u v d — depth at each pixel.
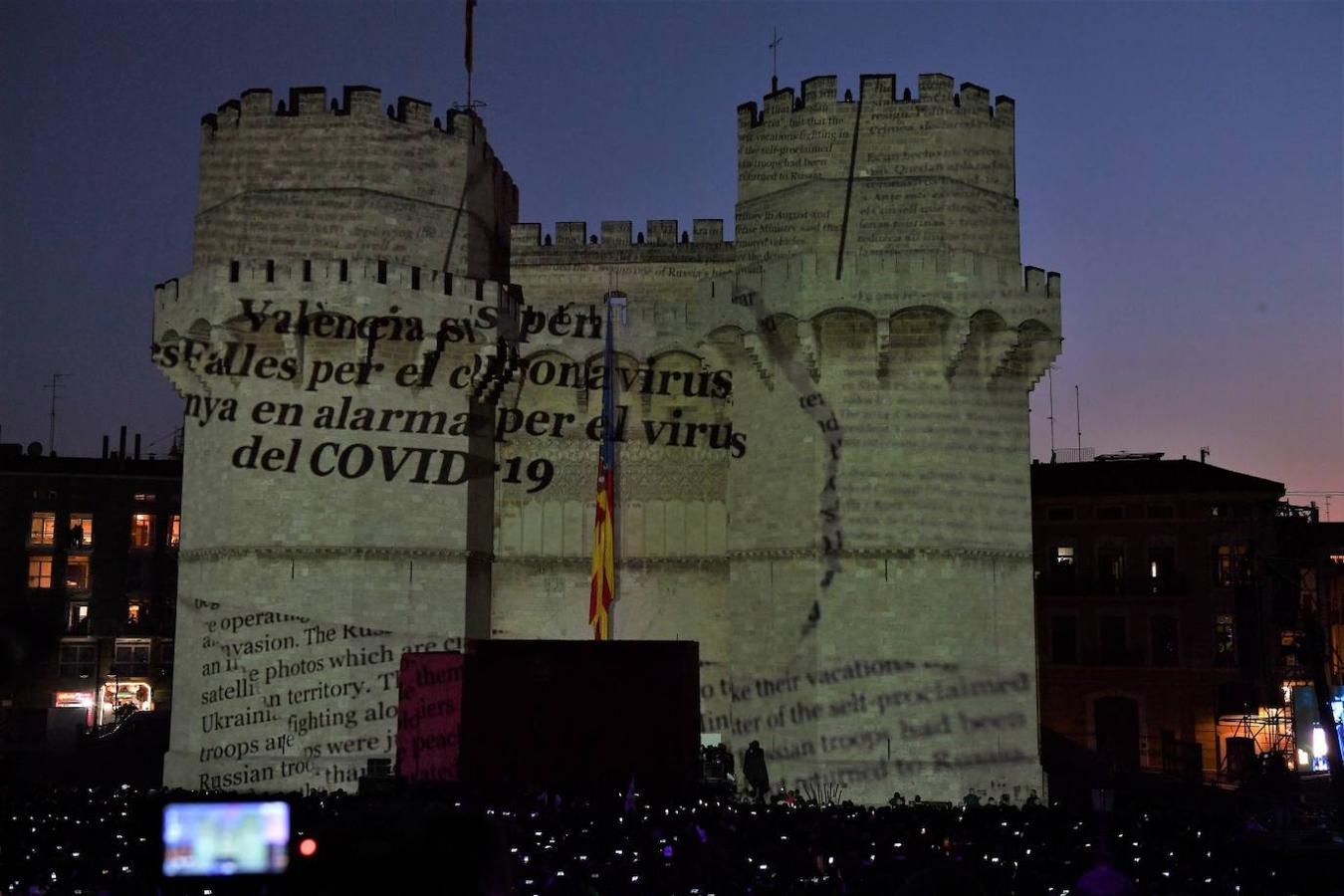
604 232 59.47
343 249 51.91
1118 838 31.02
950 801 45.72
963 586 50.06
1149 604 73.88
